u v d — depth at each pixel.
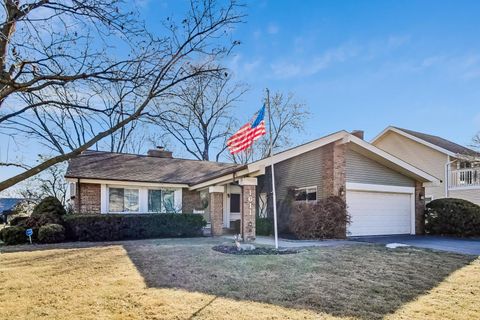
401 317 5.16
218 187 16.45
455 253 10.53
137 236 15.31
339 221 14.80
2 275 7.56
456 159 24.12
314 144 14.73
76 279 7.14
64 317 5.06
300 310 5.37
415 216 18.14
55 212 15.43
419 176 17.70
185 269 7.97
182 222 16.11
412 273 7.82
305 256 9.52
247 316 5.08
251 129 11.88
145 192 18.38
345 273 7.68
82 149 3.47
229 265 8.34
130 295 6.01
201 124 31.28
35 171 3.24
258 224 17.14
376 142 29.81
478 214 16.17
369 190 16.67
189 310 5.30
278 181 18.33
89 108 4.15
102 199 17.31
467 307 5.61
